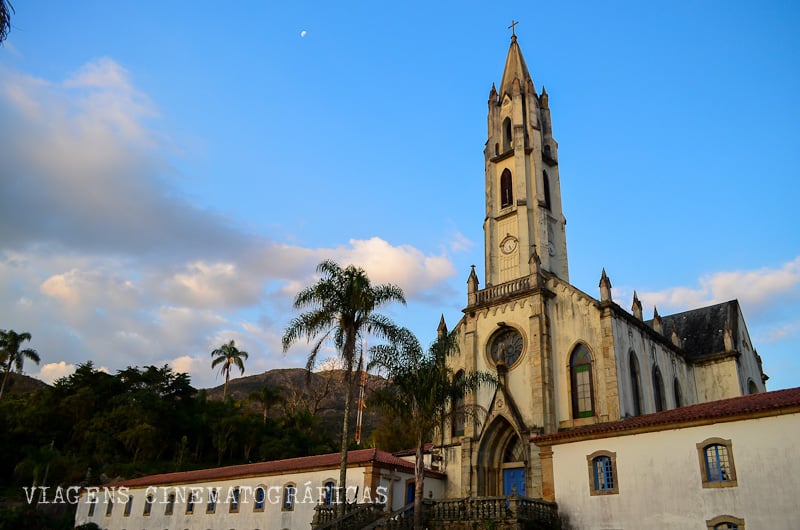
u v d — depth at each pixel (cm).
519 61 5981
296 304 3600
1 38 1264
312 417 10575
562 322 4506
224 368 11775
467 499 3288
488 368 4731
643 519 3044
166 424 8969
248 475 4881
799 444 2681
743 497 2769
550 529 3250
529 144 5488
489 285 5178
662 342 4966
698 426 2998
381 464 4209
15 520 6009
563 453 3462
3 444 7925
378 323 3600
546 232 5128
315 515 3662
